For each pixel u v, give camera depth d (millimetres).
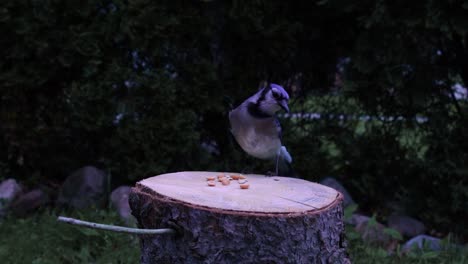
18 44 8500
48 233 7281
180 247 3967
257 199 4277
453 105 8953
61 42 8508
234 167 9031
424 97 8508
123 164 8844
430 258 7145
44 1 8305
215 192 4422
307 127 9703
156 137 8570
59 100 9133
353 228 7730
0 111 8875
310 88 9812
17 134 8906
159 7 8484
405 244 7914
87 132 9078
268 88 5617
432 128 8750
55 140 9250
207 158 9055
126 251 6895
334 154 9641
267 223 3863
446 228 8664
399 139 9227
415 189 9008
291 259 3934
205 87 8828
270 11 8797
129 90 8664
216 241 3865
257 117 5680
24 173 9406
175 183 4672
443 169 8508
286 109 5492
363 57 8367
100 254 7027
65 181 8805
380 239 7926
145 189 4371
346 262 4504
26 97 8969
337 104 9586
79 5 8484
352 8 8328
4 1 8289
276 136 5809
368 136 9328
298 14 9180
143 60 8992
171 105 8555
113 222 7637
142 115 8773
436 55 8828
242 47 9164
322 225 4098
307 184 4996
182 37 8914
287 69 9625
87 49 8422
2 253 6695
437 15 7641
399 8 8078
